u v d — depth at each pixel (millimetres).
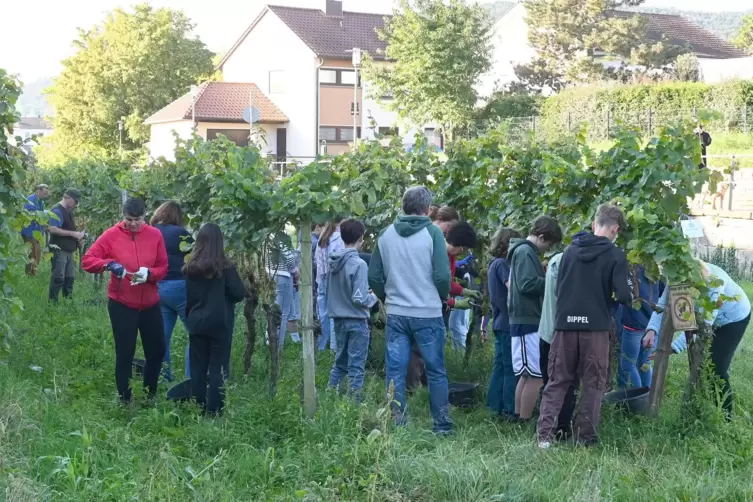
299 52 53031
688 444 6375
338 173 7059
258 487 5496
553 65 52719
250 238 7242
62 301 12500
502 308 7496
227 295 6980
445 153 9953
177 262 8273
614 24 51531
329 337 10117
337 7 56000
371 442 5727
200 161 9703
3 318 7539
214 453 6168
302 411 6668
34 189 16766
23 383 7105
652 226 6707
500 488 5469
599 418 6574
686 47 53281
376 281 7047
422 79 42469
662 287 7984
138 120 61531
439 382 6914
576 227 7582
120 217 14531
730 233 21766
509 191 8977
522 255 7031
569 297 6469
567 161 7809
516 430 7023
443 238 6934
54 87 66125
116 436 6113
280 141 54375
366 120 53375
